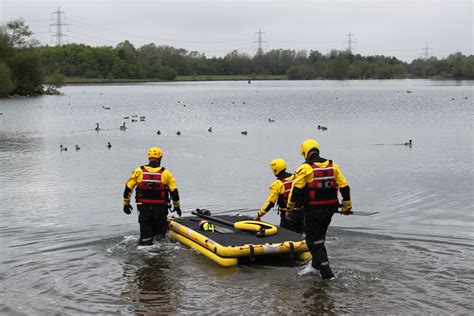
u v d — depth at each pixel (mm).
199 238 9531
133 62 183750
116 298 7660
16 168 20109
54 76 105812
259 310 7242
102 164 20906
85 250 9836
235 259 8836
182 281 8258
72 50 173625
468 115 43875
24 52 92375
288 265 8953
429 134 30562
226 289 7941
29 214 13000
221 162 21062
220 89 115562
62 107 60625
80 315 7133
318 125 35719
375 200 14336
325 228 8547
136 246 10031
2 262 9156
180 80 193125
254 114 47625
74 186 16656
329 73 187375
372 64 186000
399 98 71000
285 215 10406
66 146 26500
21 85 91062
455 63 182875
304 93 90688
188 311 7234
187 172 18875
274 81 188750
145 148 25547
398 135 30234
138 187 10156
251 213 13141
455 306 7297
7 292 7871
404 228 11375
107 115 48500
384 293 7746
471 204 13719
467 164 20000
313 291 7844
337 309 7254
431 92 87125
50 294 7812
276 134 31359
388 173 18312
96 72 173625
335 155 22641
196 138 29609
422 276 8336
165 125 37875
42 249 9938
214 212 13219
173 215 11578
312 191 8492
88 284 8172
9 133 33188
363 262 8969
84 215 12859
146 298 7652
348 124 37406
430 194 15000
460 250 9609
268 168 19578
